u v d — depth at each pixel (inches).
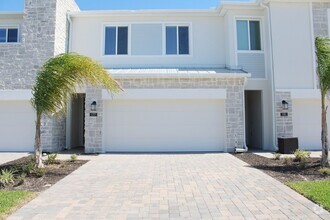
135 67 797.2
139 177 414.0
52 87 463.8
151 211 272.5
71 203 297.0
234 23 772.0
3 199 300.4
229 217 256.1
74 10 877.8
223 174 429.4
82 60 465.7
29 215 263.1
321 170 423.5
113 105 702.5
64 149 772.0
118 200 306.3
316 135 733.3
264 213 264.8
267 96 759.1
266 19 762.8
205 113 703.1
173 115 702.5
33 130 722.8
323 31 751.7
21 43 732.0
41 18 734.5
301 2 751.1
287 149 656.4
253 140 834.8
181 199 308.7
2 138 721.6
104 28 817.5
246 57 768.3
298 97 726.5
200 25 818.2
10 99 721.0
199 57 810.8
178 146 698.2
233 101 694.5
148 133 699.4
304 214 261.3
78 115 876.6
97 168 482.6
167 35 819.4
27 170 442.9
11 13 778.2
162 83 695.7
